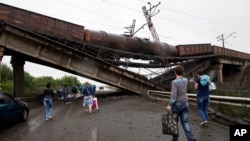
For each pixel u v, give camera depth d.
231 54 52.66
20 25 24.58
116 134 8.00
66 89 26.33
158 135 7.66
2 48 23.45
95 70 29.75
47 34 26.41
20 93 28.91
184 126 5.79
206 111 9.08
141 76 32.69
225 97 10.94
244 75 55.53
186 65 44.84
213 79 49.12
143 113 13.41
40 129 9.71
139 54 34.91
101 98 30.19
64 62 27.58
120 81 31.56
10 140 7.96
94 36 30.80
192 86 29.58
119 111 14.80
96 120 11.34
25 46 24.78
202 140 6.77
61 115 14.12
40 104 23.88
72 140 7.38
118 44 32.91
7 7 23.95
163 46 38.44
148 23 37.59
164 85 37.28
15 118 11.33
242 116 9.47
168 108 5.70
